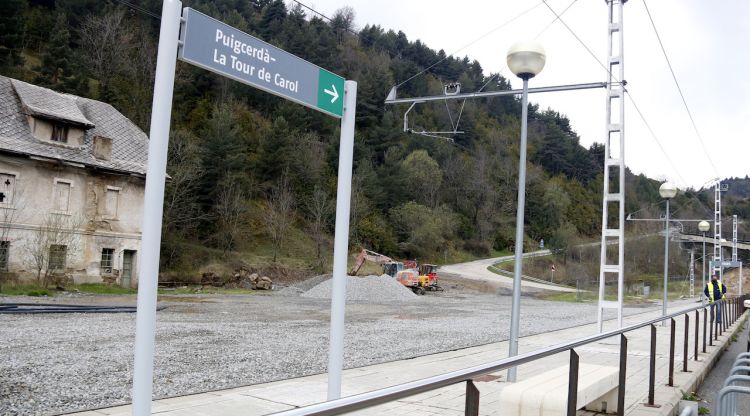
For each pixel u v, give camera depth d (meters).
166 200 49.41
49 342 11.31
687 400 7.77
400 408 3.71
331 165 72.75
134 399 3.19
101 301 25.03
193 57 3.69
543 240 101.25
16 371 8.17
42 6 71.44
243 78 4.11
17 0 57.75
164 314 19.23
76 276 33.12
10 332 12.70
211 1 85.38
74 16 66.75
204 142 56.53
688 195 83.06
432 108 99.62
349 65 90.12
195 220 54.12
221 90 72.44
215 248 54.03
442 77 112.94
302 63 4.70
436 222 75.75
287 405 6.41
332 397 5.16
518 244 8.28
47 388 7.13
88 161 34.81
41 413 5.88
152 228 3.29
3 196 31.16
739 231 75.44
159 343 11.77
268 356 10.48
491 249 92.75
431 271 49.81
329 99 5.04
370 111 85.62
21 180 31.92
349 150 5.30
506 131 118.44
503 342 14.05
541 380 5.47
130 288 34.84
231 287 43.06
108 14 64.25
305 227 63.94
